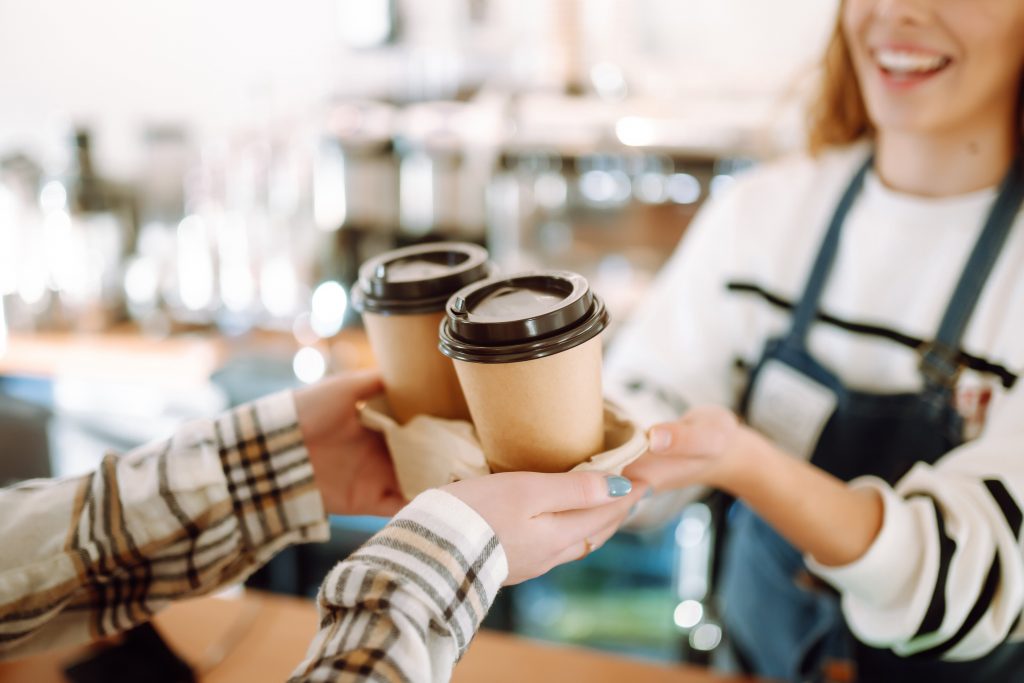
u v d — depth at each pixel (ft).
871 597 2.70
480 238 6.72
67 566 2.36
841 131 3.81
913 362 3.31
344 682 1.65
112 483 2.46
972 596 2.57
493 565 1.90
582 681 3.16
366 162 6.74
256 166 6.89
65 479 2.54
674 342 3.96
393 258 2.40
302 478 2.61
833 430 3.46
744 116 5.70
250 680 3.15
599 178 6.09
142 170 7.95
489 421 2.06
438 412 2.38
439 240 6.78
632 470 2.48
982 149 3.20
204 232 7.00
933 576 2.56
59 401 6.84
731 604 4.34
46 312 7.04
